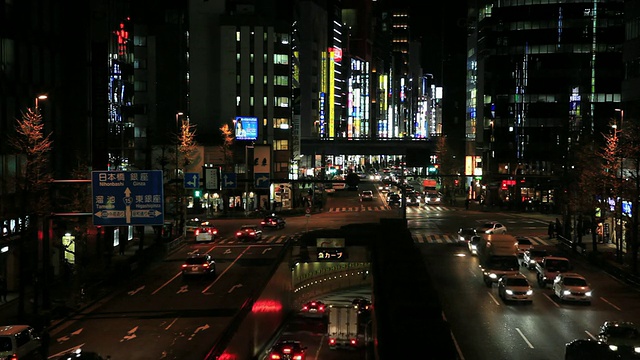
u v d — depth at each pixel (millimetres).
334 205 111438
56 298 42906
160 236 64000
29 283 47125
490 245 49094
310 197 119000
